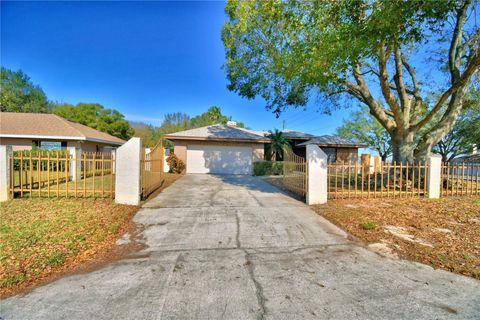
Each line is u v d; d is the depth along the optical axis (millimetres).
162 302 2348
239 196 7875
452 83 8625
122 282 2711
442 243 3910
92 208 5566
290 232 4508
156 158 9102
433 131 9133
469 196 7898
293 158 8812
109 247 3709
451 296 2496
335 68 6152
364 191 7922
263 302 2355
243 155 16844
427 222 5004
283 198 7574
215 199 7344
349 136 30906
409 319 2139
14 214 4891
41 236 3756
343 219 5207
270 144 19062
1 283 2553
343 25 5312
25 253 3199
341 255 3520
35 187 7922
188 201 6996
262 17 7488
